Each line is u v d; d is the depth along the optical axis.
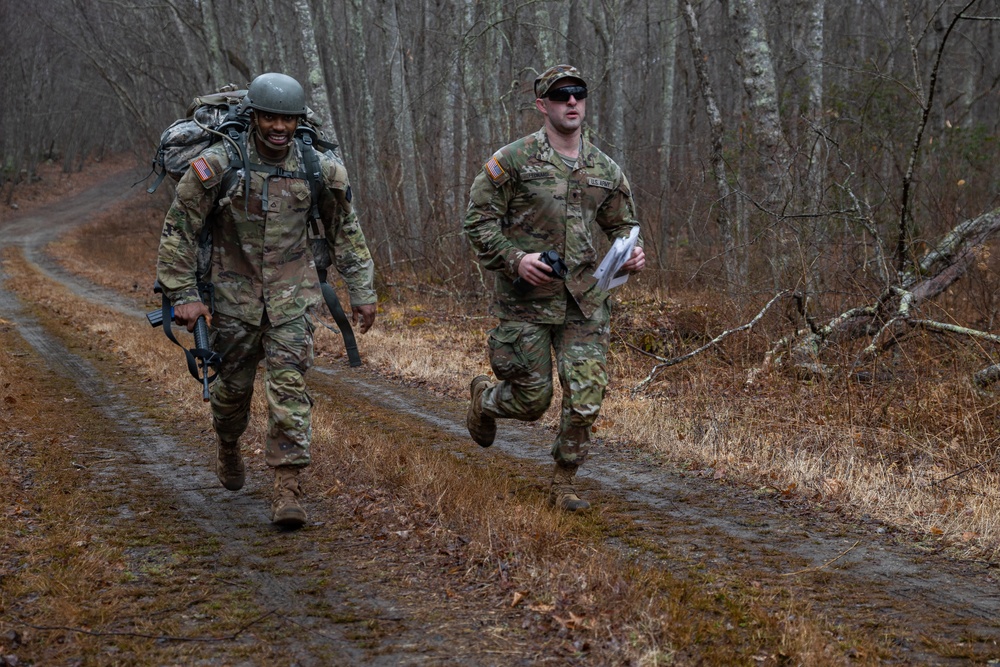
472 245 4.10
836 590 3.24
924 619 2.96
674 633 2.71
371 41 29.20
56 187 58.34
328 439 5.56
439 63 20.17
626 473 5.20
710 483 4.95
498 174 4.01
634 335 10.12
